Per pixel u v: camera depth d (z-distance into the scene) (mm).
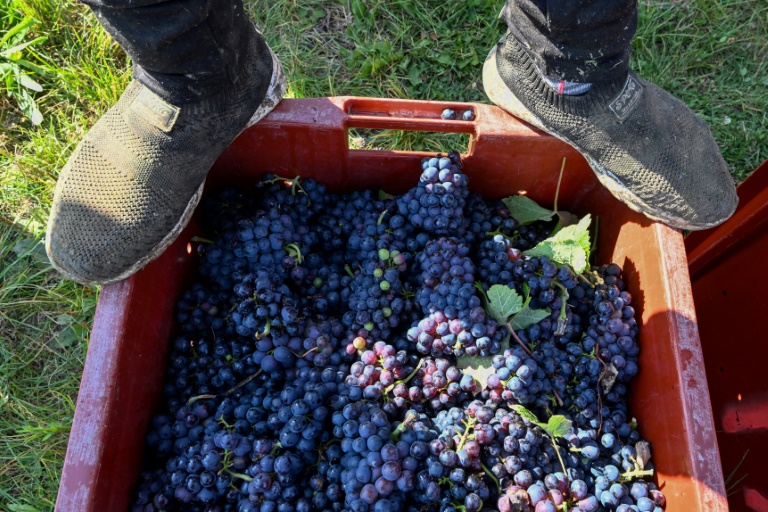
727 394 641
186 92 520
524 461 514
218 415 547
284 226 605
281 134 604
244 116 565
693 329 535
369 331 579
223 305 615
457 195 601
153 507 521
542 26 520
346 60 882
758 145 863
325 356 566
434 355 567
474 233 639
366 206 643
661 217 582
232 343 585
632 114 570
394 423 527
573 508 509
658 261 571
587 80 546
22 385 737
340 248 657
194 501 521
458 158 614
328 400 534
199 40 481
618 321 572
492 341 547
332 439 528
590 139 583
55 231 543
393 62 880
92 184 548
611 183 604
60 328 764
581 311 604
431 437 512
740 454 616
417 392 545
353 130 843
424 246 616
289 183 660
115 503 503
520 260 590
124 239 537
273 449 514
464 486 494
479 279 604
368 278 596
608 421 555
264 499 500
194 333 611
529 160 630
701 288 697
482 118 606
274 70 586
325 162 638
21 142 841
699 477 486
